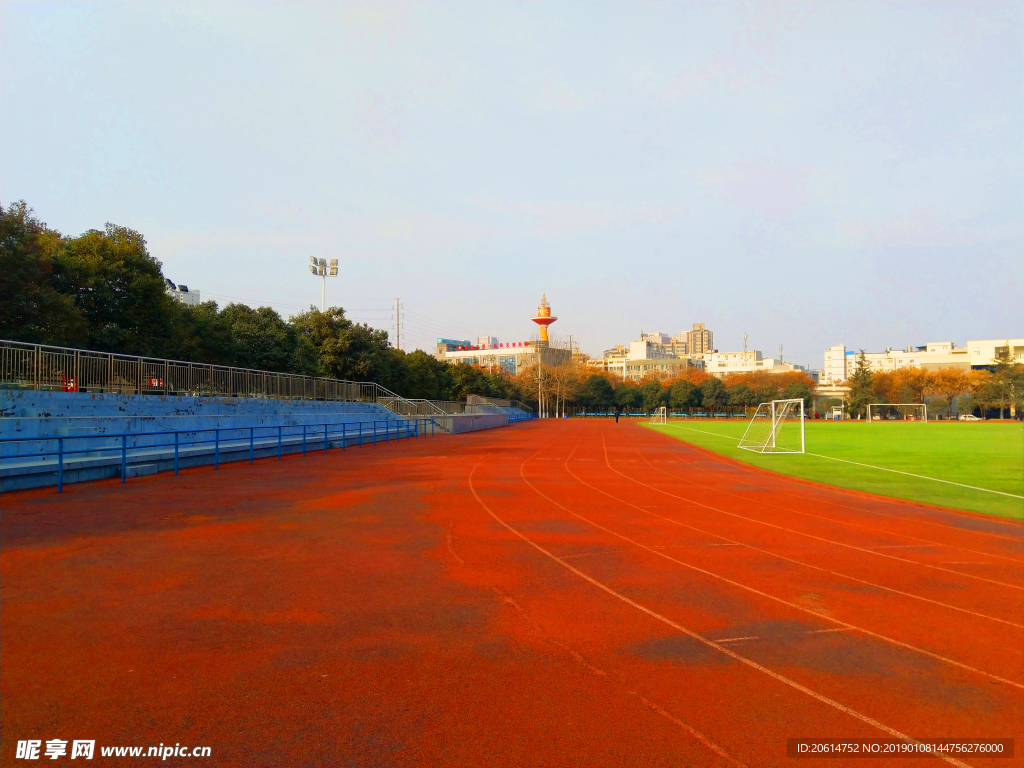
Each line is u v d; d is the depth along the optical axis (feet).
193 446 67.05
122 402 63.67
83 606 20.62
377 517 37.47
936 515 42.04
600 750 12.87
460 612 20.92
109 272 86.89
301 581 24.03
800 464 79.30
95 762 11.98
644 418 348.79
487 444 110.83
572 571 26.37
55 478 47.09
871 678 16.63
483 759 12.42
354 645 17.89
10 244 69.26
